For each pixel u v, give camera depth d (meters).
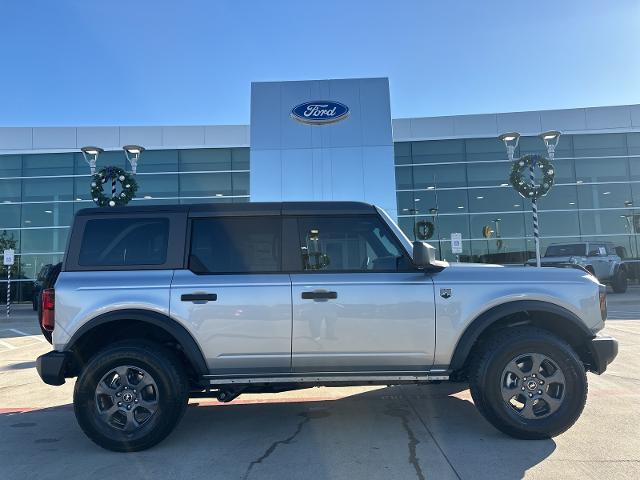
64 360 4.41
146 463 4.16
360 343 4.45
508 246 25.47
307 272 4.59
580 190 25.66
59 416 5.66
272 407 5.80
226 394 4.81
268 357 4.45
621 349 8.70
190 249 4.65
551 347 4.39
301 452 4.34
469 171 25.84
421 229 25.31
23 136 26.16
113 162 26.41
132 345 4.48
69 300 4.47
